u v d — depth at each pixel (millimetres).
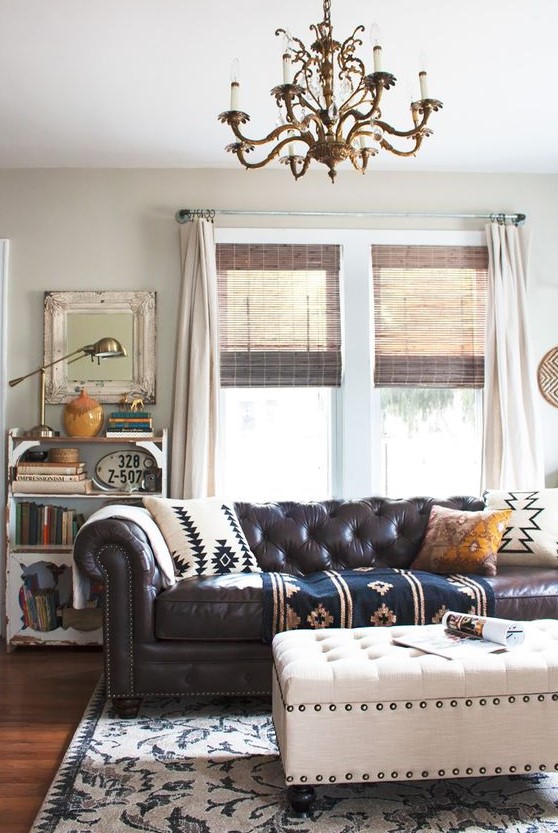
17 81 3582
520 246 4805
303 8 2984
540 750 2371
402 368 4781
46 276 4672
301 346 4730
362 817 2328
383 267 4801
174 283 4703
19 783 2592
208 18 3055
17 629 4227
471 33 3191
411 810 2373
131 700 3225
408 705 2332
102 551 3238
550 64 3475
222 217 4738
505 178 4891
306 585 3457
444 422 4875
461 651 2480
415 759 2326
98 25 3098
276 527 4047
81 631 4258
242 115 2348
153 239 4715
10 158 4555
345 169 4801
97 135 4230
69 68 3463
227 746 2891
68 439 4383
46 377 4613
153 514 3818
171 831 2238
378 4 2959
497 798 2459
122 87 3658
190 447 4477
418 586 3395
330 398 4797
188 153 4516
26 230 4676
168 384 4668
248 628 3266
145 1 2924
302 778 2293
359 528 4102
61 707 3357
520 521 3984
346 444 4742
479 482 4820
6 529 4305
